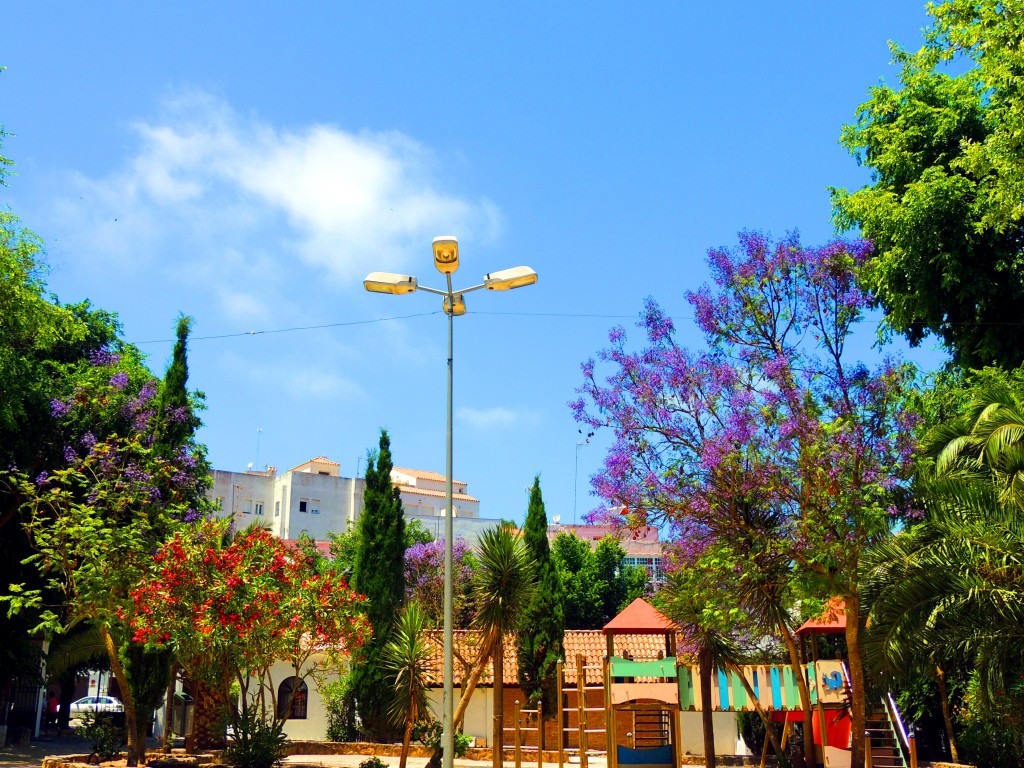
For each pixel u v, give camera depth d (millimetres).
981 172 18500
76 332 28156
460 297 16094
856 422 18969
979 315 24156
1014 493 14805
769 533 19391
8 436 27266
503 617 20750
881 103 26453
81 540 21234
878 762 21516
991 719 17656
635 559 51406
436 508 88312
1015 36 17344
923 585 15008
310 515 79688
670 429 19906
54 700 42562
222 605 19641
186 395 26328
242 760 21344
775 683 22203
